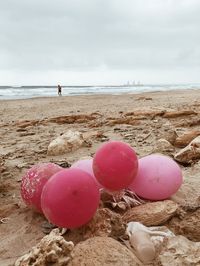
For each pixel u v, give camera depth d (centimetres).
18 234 106
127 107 531
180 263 79
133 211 108
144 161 122
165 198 119
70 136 216
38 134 292
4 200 135
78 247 85
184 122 284
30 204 115
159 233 96
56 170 116
